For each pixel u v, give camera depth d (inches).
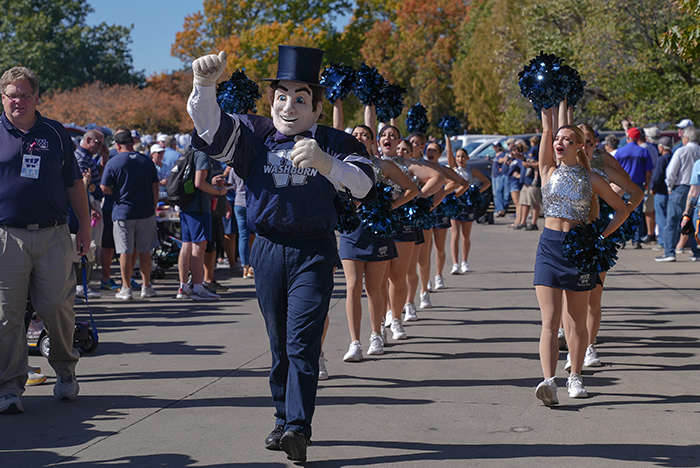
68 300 207.2
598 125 1098.7
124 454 169.6
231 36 2322.8
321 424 191.2
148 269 395.2
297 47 163.5
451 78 2074.3
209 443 176.7
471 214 461.1
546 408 203.5
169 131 1630.2
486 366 249.0
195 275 387.5
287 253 163.9
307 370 161.9
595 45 858.8
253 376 237.9
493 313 342.3
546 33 940.0
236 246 513.3
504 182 862.5
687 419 193.5
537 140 722.8
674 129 882.1
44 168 200.8
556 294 205.0
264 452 170.9
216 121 157.8
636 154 542.6
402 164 265.0
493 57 1291.8
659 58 815.7
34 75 201.2
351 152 164.6
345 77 243.0
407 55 2114.9
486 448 173.2
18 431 185.8
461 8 2112.5
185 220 384.5
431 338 292.4
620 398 212.4
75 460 166.1
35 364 257.3
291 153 149.6
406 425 189.9
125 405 207.5
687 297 372.5
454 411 201.2
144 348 278.2
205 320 332.2
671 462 164.1
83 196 214.4
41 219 200.8
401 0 2413.9
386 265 270.2
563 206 206.1
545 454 169.2
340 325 320.5
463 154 447.2
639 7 816.3
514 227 740.7
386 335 289.0
